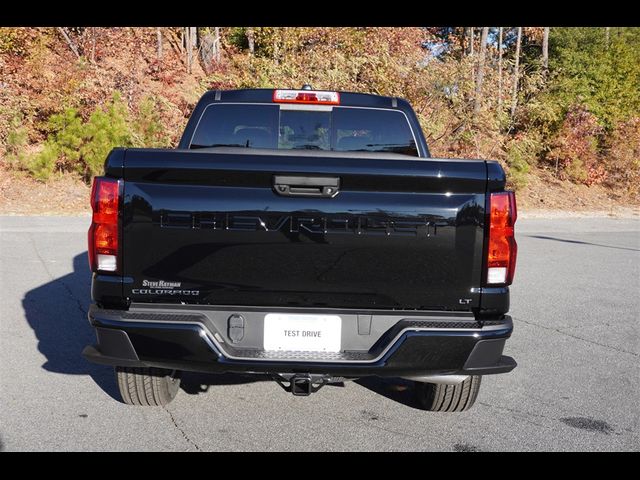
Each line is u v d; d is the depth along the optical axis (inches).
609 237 609.9
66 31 839.1
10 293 300.0
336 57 779.4
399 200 133.6
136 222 133.3
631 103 1118.4
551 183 981.2
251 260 134.1
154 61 887.7
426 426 163.3
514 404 181.5
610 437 159.6
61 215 607.5
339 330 135.9
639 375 210.4
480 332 133.9
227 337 135.7
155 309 135.0
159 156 132.3
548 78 1124.5
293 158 132.4
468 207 134.1
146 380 162.7
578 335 259.6
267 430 158.1
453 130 818.2
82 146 710.5
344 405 176.6
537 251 501.0
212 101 194.7
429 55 826.2
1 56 743.7
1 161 720.3
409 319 135.4
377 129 198.4
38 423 158.6
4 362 205.5
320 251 134.0
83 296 297.0
